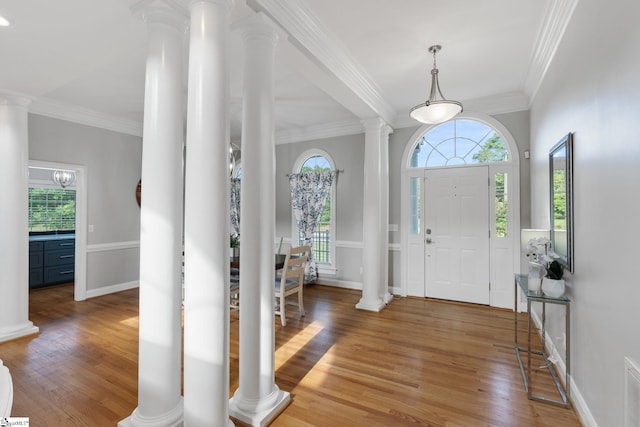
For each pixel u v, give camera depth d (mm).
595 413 1790
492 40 2729
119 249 5047
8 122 3180
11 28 2096
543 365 2648
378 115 4066
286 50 2439
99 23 2064
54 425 1924
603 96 1675
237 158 6090
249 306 1972
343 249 5270
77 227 4566
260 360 1980
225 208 1632
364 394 2246
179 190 1838
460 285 4445
